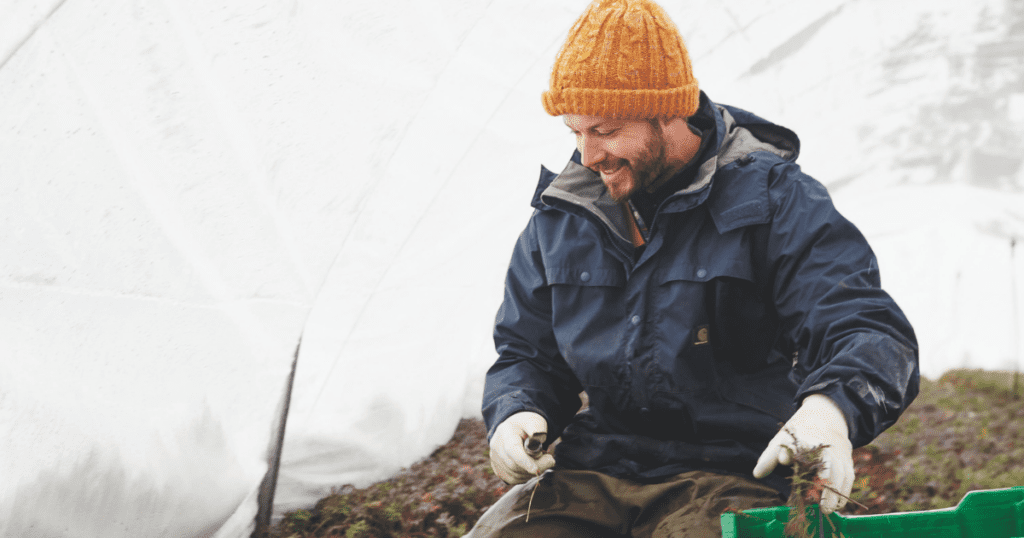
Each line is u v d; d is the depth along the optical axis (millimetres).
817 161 10008
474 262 6629
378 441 5680
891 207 11281
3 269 2938
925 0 7465
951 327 11719
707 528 1923
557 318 2297
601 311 2227
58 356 3133
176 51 3209
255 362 3996
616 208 2227
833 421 1696
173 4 3113
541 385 2354
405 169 4879
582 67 2057
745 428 2119
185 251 3547
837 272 2008
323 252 4008
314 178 3803
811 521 1587
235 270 3799
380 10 3592
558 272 2281
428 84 3902
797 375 2191
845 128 9344
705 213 2152
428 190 5195
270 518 4555
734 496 1993
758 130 2381
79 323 3207
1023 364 10945
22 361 2967
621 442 2236
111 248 3266
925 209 11203
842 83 8180
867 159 10125
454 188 5645
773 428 2113
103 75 3062
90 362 3254
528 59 5039
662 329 2141
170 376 3611
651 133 2104
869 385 1752
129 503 3100
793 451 1623
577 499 2184
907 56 8273
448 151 5156
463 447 6520
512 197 6395
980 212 11047
